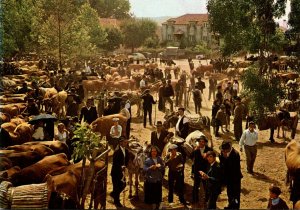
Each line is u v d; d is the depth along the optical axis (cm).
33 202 810
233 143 1598
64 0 3297
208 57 5981
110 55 5634
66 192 832
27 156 1048
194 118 1384
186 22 6812
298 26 2083
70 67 3728
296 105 1977
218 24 2702
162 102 2202
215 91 2706
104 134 1438
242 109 1611
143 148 1134
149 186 961
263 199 1091
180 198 1029
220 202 1057
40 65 3509
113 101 1716
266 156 1463
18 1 3073
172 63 4769
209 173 928
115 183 1017
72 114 1680
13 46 2875
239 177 962
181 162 1024
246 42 2342
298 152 1102
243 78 1955
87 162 953
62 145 1145
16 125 1350
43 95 2086
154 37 6675
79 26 3812
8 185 837
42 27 3284
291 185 1127
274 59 3962
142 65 4275
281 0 2064
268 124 1628
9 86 2298
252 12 2231
